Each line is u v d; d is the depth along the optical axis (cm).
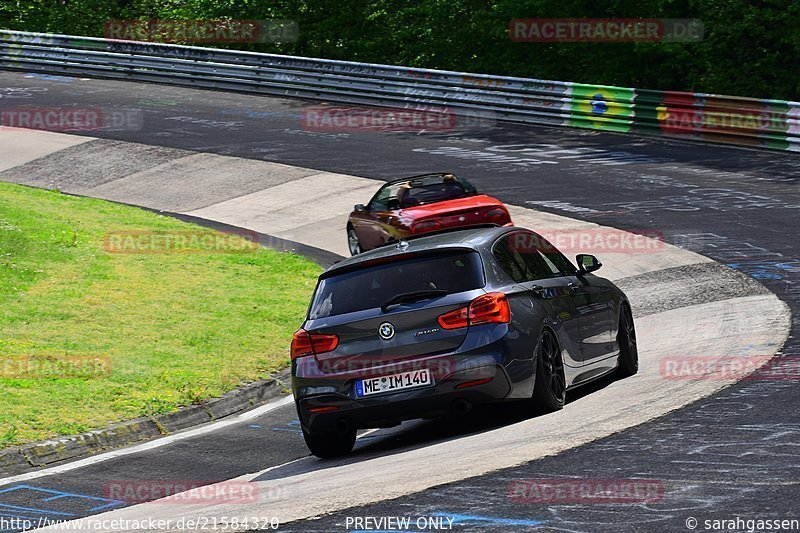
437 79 12325
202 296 6084
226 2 17975
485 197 6588
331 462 3212
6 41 15462
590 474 2392
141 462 3494
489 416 3500
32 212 8056
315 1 17962
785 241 6269
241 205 9056
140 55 14550
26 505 2934
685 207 7519
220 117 12450
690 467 2369
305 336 3222
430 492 2384
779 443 2514
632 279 6009
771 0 13175
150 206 9344
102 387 4341
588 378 3594
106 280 6294
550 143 10456
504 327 3105
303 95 13425
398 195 6662
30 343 4966
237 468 3309
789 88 13262
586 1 15000
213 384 4478
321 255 7381
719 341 4181
